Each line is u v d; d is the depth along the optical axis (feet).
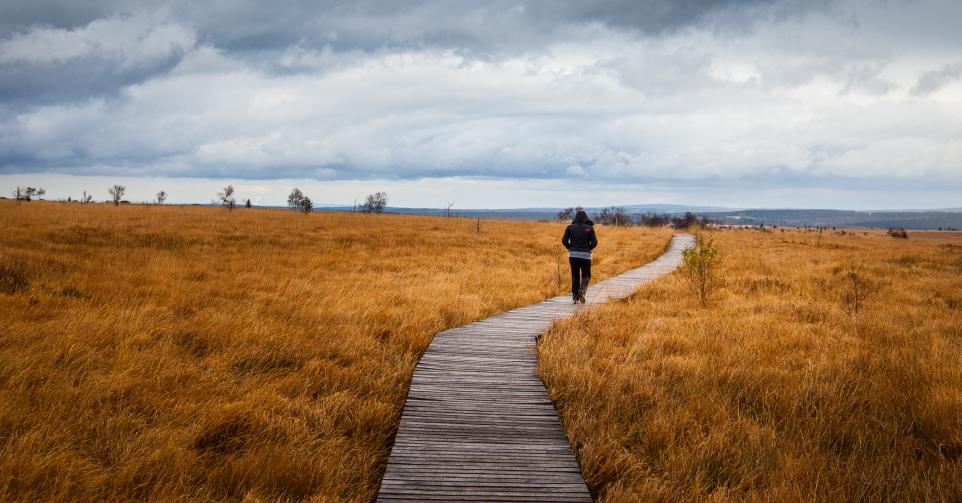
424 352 23.44
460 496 11.35
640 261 71.82
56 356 18.07
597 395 17.67
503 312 33.14
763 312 32.55
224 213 137.28
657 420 15.26
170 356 19.62
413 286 40.68
